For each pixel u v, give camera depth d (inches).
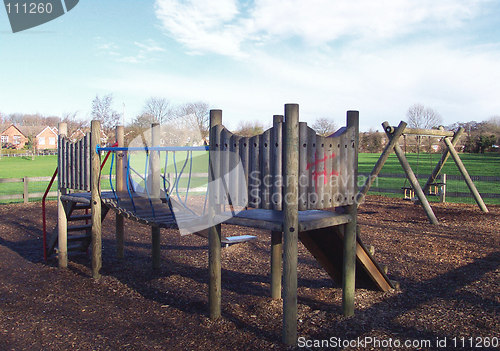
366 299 190.4
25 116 3474.4
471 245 299.1
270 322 165.0
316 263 259.1
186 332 156.5
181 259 272.7
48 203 571.2
